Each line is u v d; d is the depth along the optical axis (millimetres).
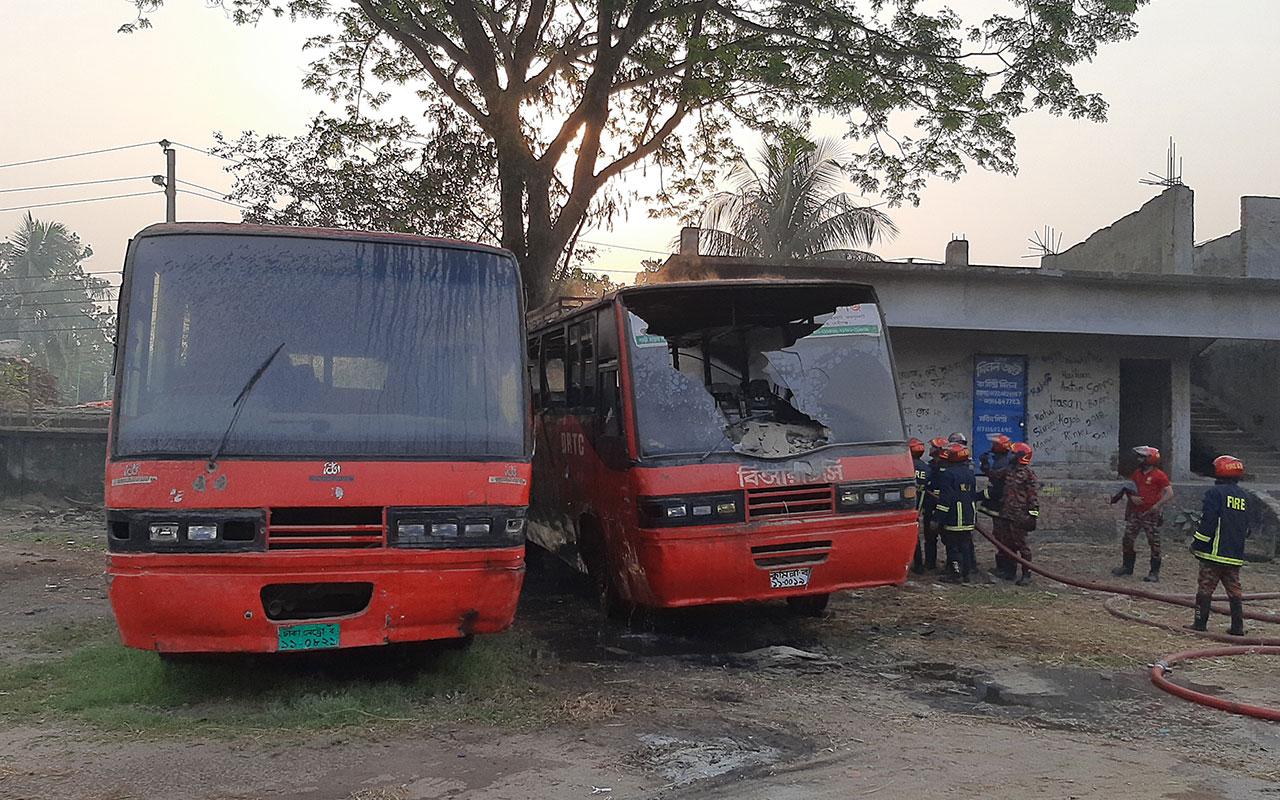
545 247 14438
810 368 8516
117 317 5902
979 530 11945
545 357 10922
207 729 5418
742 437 8031
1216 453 19078
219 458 5465
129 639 5438
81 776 4656
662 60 13742
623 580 8195
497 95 14273
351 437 5762
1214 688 7027
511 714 5863
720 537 7504
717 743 5426
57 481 18266
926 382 16703
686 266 14438
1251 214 19375
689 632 8656
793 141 15305
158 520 5340
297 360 5918
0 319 52844
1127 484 15758
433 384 6094
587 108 14305
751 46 14125
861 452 8039
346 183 15508
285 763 4906
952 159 14812
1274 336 16156
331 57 16750
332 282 6199
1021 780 4957
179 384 5699
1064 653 7969
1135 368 18688
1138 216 20844
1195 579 12086
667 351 8172
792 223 25531
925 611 9664
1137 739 5762
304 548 5480
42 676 6543
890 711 6270
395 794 4508
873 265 14984
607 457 8406
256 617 5438
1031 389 16969
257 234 6223
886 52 14172
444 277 6418
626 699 6320
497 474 5949
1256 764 5297
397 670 6691
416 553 5652
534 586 11062
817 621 9117
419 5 13625
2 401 22531
